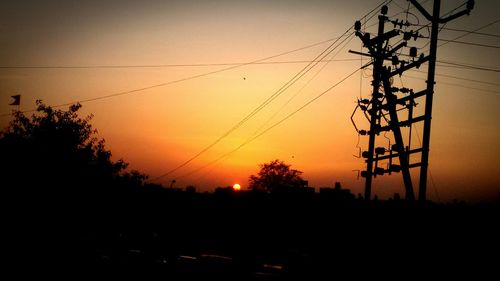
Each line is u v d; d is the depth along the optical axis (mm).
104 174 26234
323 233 33500
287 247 37281
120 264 26484
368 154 22547
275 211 40844
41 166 23516
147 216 45406
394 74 20859
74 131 25109
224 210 45781
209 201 47906
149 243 40219
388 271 21219
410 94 19250
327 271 24203
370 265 23062
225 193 47406
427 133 17000
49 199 23375
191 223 46938
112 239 32969
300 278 24141
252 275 24141
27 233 22734
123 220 31375
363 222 25578
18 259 22000
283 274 24641
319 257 26438
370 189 22516
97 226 28312
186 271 25250
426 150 17000
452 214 25625
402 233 20062
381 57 22203
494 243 22969
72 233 24609
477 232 24078
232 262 25062
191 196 49406
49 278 20891
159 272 25203
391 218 23219
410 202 18828
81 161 25016
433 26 17297
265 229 40562
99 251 28938
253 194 44344
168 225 47500
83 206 25109
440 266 21219
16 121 24594
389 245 22266
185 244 42438
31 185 23078
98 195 26062
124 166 27312
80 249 25406
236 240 42344
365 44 22484
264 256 35312
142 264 26906
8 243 22250
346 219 31344
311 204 37562
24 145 23609
